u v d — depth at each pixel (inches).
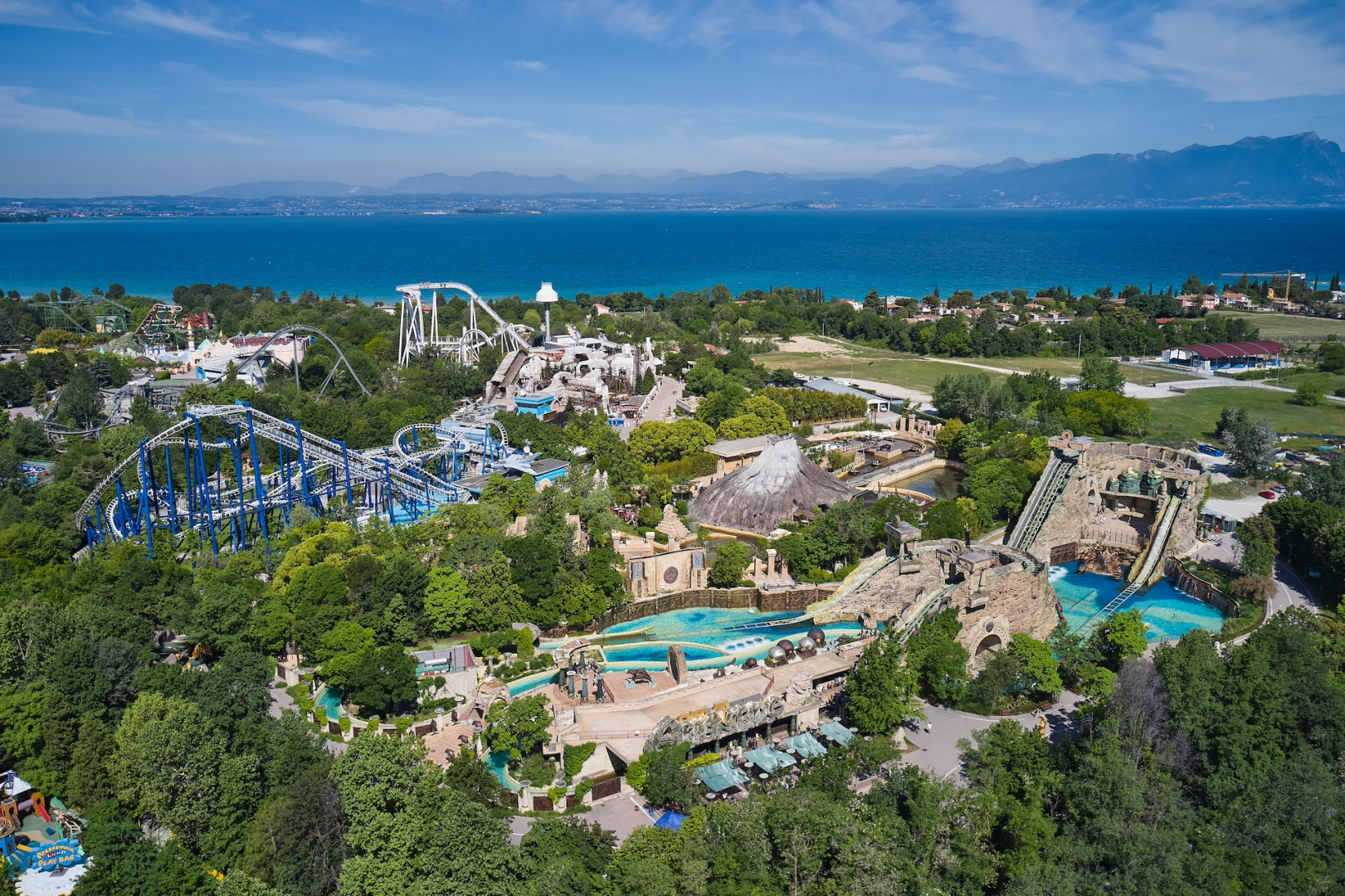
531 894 4303.6
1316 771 5132.9
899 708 5797.2
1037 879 4411.9
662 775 5280.5
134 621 6540.4
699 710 5959.6
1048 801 5128.0
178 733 4874.5
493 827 4483.3
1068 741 5541.3
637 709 6033.5
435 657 6811.0
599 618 7775.6
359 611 7057.1
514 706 5605.3
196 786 4862.2
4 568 7657.5
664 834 4574.3
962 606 6914.4
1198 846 4785.9
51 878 4633.4
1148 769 5246.1
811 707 6127.0
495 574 7411.4
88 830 4845.0
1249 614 7731.3
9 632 6043.3
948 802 4869.6
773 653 6806.1
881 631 7244.1
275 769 5044.3
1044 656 6466.5
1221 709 5492.1
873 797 5002.5
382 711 6067.9
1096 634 7111.2
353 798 4633.4
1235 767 5305.1
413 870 4461.1
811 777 5201.8
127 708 5506.9
